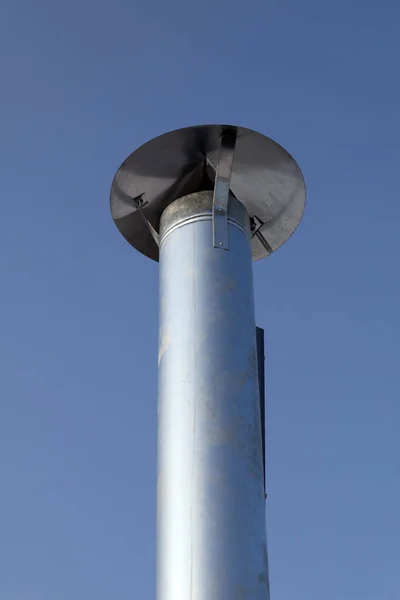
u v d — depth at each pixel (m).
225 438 6.27
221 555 5.87
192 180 7.66
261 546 6.05
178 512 6.05
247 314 6.93
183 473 6.17
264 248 8.17
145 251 8.21
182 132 7.38
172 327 6.81
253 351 6.84
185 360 6.60
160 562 6.02
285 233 8.16
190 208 7.32
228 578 5.80
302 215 8.01
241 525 6.00
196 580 5.79
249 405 6.52
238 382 6.54
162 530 6.10
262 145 7.51
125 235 8.10
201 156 7.64
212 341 6.66
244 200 7.95
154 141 7.40
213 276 6.96
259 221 8.05
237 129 7.38
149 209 7.80
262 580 5.91
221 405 6.40
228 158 7.34
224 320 6.77
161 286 7.15
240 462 6.23
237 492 6.11
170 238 7.28
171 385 6.56
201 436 6.27
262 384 7.35
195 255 7.07
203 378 6.50
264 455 7.07
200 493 6.07
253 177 7.79
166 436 6.40
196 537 5.93
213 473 6.14
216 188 7.27
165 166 7.61
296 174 7.71
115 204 7.82
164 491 6.21
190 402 6.42
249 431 6.40
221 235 7.16
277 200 7.93
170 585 5.85
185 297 6.88
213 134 7.43
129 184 7.67
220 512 6.01
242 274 7.09
